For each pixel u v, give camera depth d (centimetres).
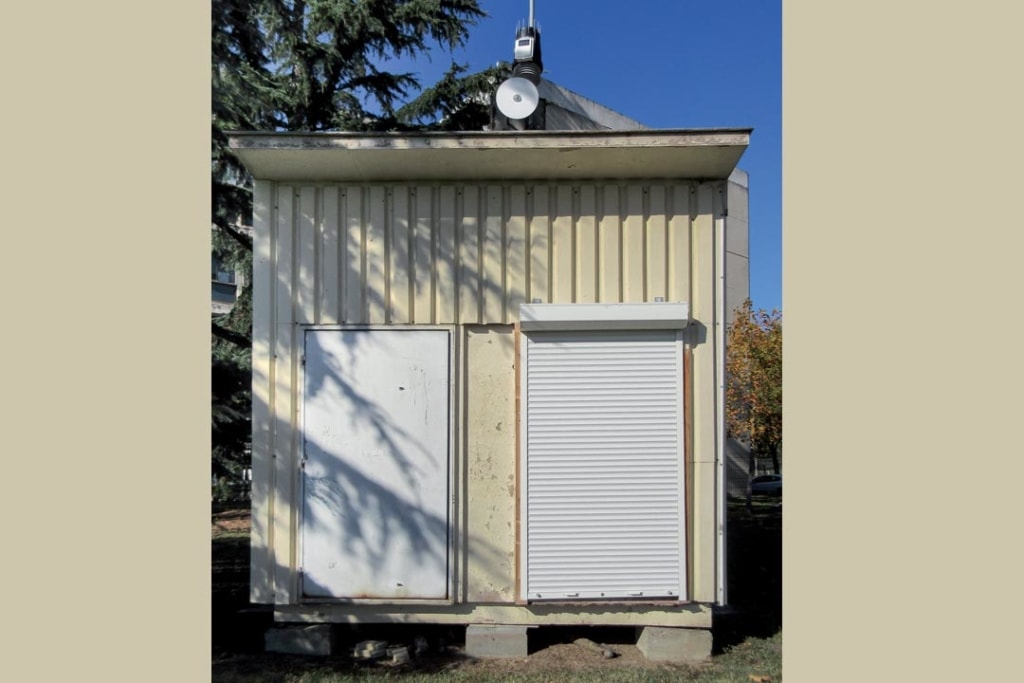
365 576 476
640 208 498
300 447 483
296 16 1009
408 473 482
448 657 472
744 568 800
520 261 495
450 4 1064
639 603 474
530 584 473
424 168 479
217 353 914
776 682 429
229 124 743
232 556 854
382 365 488
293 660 463
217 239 916
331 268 495
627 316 481
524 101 518
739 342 1614
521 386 484
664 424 483
